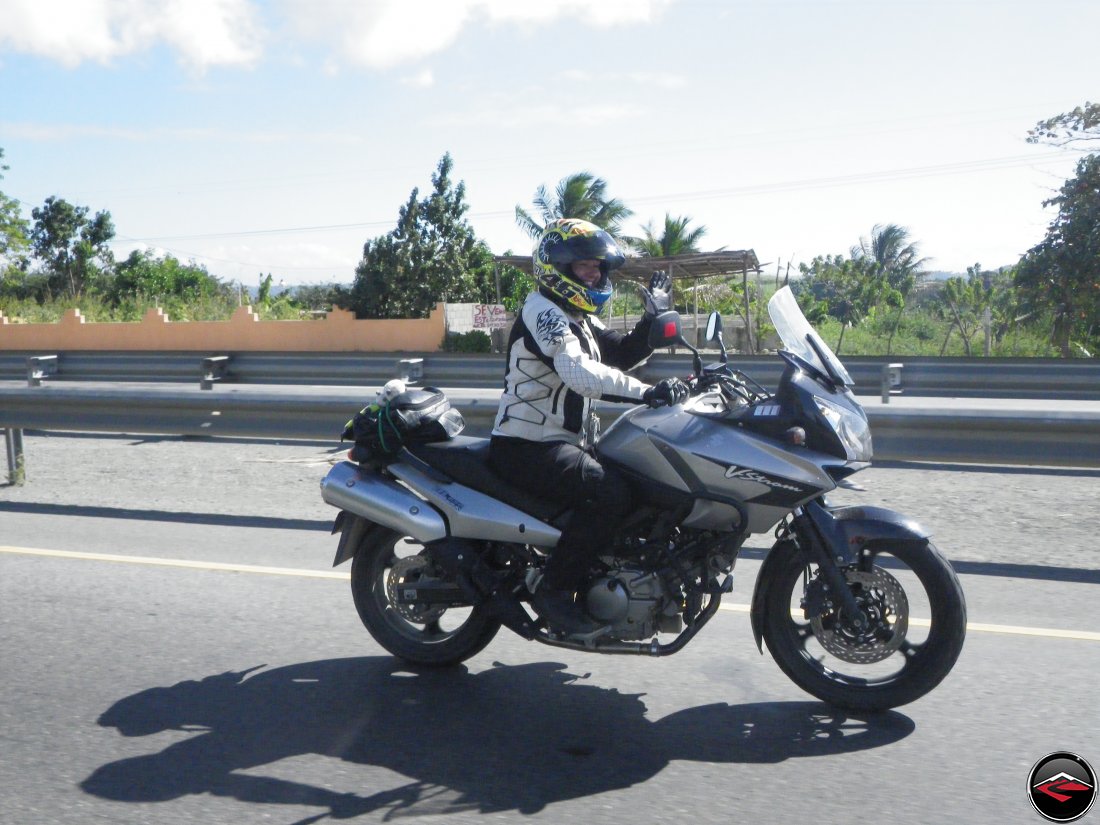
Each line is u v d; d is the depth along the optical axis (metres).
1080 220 28.08
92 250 48.59
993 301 39.41
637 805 3.23
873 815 3.14
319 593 5.55
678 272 29.66
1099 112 27.39
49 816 3.19
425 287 33.47
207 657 4.62
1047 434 6.76
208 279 45.19
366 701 4.11
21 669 4.48
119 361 15.80
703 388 3.98
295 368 15.00
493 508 4.14
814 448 3.78
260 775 3.47
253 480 8.77
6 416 8.74
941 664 3.77
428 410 4.36
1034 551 6.24
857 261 56.50
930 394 13.21
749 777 3.41
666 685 4.25
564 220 4.04
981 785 3.32
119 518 7.42
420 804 3.26
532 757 3.59
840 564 3.73
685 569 3.91
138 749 3.68
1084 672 4.29
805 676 3.96
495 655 4.64
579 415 4.07
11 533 6.99
